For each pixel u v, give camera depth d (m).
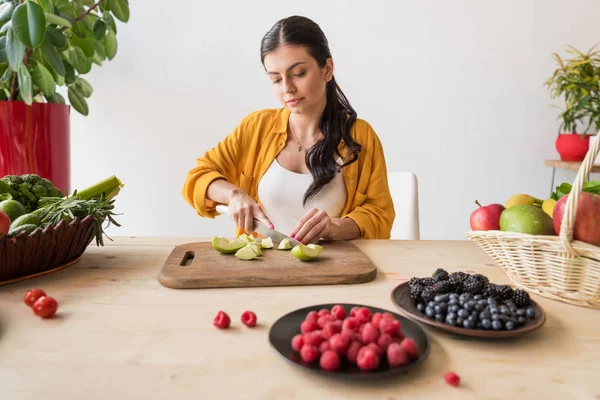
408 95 2.66
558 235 0.82
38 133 2.04
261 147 1.71
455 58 2.63
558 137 2.46
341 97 1.69
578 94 2.36
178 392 0.55
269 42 1.43
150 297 0.85
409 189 1.71
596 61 2.38
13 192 1.03
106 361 0.62
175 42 2.62
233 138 1.73
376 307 0.76
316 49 1.43
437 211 2.76
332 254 1.09
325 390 0.56
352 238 1.41
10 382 0.57
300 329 0.68
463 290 0.76
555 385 0.58
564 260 0.79
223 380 0.58
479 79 2.64
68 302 0.81
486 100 2.66
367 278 0.94
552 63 2.63
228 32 2.61
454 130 2.69
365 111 2.68
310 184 1.60
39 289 0.81
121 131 2.67
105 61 2.61
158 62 2.63
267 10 2.60
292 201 1.64
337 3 2.59
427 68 2.64
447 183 2.73
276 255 1.08
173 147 2.69
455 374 0.57
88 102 2.64
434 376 0.59
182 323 0.74
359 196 1.62
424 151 2.71
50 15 1.84
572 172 2.69
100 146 2.68
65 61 2.14
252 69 2.64
